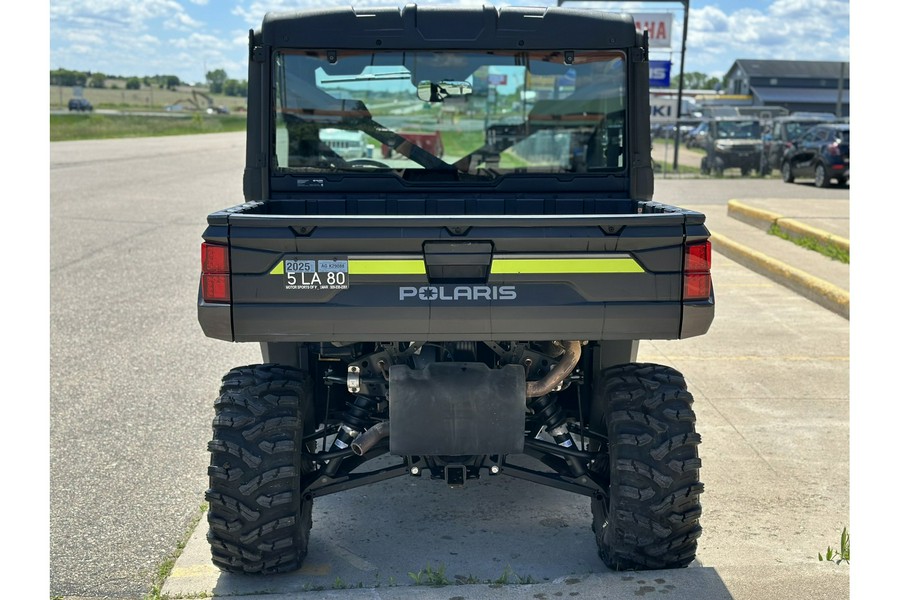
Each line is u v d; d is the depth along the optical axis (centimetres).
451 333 388
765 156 3164
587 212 526
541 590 396
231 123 9269
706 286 388
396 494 551
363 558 467
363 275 383
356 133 517
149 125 7812
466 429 407
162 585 441
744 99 8356
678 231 383
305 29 501
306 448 452
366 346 452
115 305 1040
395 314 385
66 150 4231
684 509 411
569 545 481
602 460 452
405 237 379
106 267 1259
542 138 521
